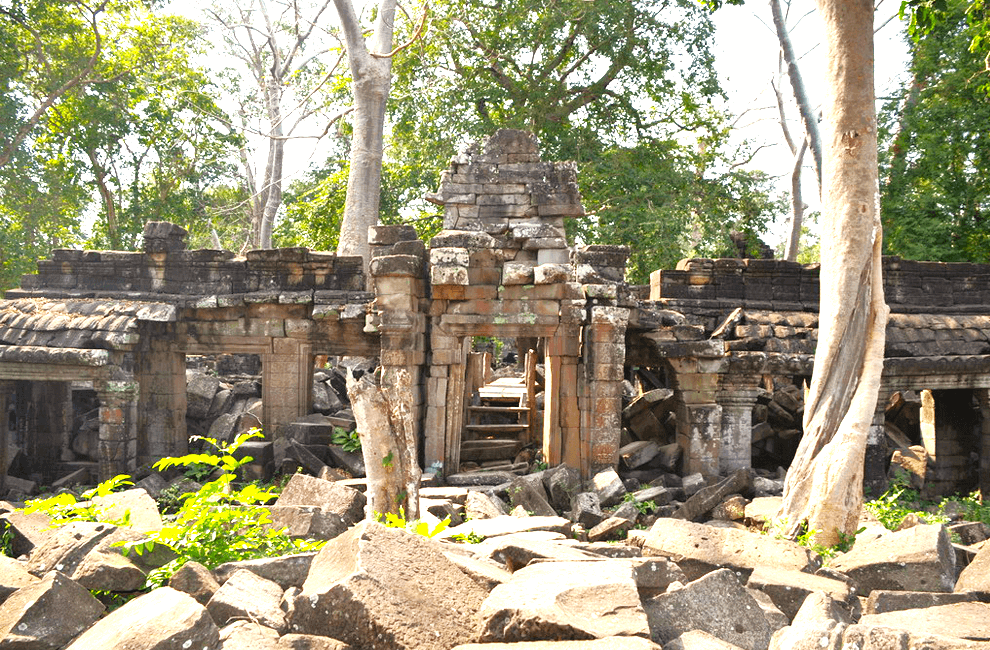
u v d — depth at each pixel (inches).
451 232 543.8
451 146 940.0
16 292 652.7
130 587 167.9
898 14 490.0
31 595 149.9
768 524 364.5
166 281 652.1
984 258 839.7
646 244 858.1
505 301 531.5
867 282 345.7
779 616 174.7
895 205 837.2
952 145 813.2
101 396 590.2
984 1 489.4
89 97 959.6
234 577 157.8
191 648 127.9
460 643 139.9
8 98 928.9
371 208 835.4
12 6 910.4
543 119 946.7
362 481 473.4
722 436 571.8
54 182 1017.5
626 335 617.0
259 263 643.5
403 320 521.3
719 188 971.9
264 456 583.5
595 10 865.5
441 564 160.7
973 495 583.8
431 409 534.9
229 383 784.3
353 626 137.3
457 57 954.1
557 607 141.8
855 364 340.2
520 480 475.2
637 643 128.1
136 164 1125.1
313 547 223.8
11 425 771.4
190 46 1075.3
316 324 628.7
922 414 689.0
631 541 249.8
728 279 679.7
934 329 643.5
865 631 133.6
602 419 533.3
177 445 640.4
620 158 936.9
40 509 228.1
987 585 199.9
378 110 844.0
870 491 580.1
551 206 572.4
